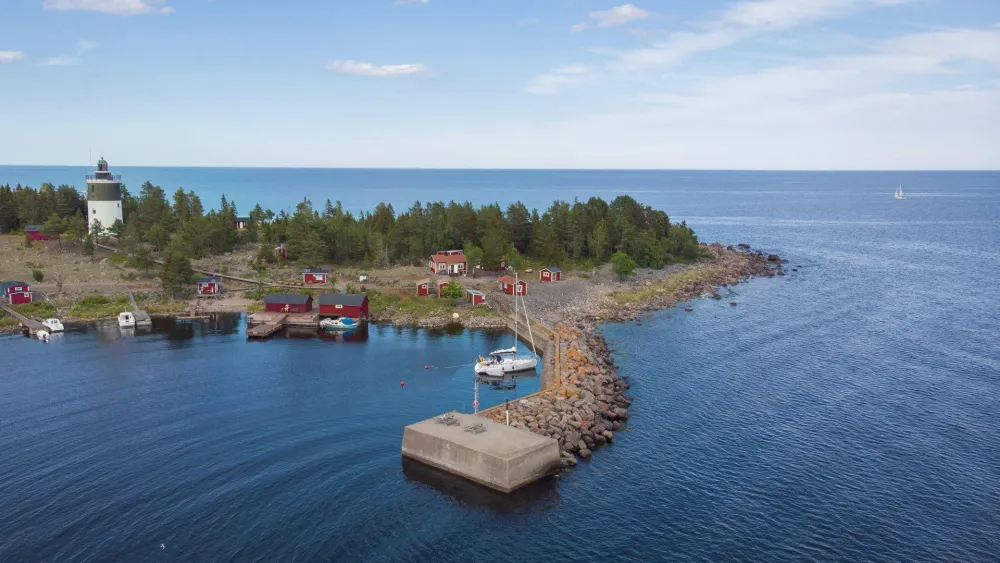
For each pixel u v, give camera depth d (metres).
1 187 183.12
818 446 66.00
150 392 80.19
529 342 106.62
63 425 69.44
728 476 59.78
